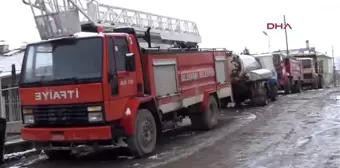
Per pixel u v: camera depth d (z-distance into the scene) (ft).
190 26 56.70
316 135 33.22
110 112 25.71
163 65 32.94
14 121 41.75
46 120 26.86
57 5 40.68
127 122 27.04
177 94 34.78
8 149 32.83
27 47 28.09
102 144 27.35
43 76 26.96
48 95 26.61
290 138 32.65
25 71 27.73
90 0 40.50
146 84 30.48
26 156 32.45
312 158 25.29
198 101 39.06
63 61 26.68
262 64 73.61
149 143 29.25
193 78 38.32
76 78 25.84
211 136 36.65
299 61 105.70
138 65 29.40
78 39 26.71
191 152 29.53
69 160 29.68
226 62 47.93
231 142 32.73
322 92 93.97
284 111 53.52
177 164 25.77
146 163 26.53
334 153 26.35
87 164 27.71
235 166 24.43
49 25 40.63
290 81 94.94
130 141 27.63
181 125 46.60
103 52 25.93
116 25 42.57
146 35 39.27
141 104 29.40
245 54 72.59
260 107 63.26
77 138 25.99
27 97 27.43
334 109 51.42
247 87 65.05
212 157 27.40
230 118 50.08
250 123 43.80
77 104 25.93
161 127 32.48
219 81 44.83
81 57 26.32
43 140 26.91
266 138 33.40
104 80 25.53
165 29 50.47
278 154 26.96
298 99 73.41
